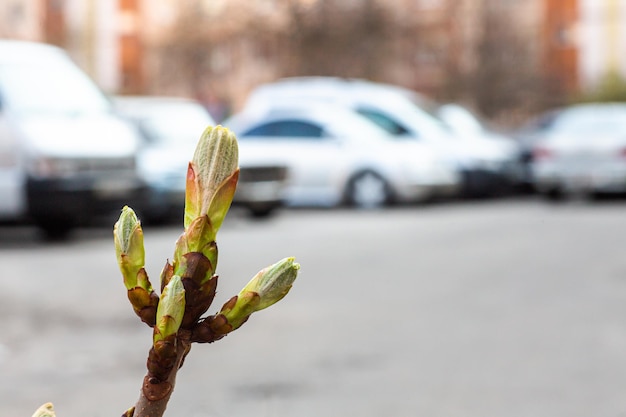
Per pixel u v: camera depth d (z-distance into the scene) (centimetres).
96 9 3191
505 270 988
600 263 1027
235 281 898
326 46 3083
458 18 3184
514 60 3177
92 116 1159
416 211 1648
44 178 1085
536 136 2078
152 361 91
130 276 93
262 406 530
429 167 1716
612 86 3125
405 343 673
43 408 98
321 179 1722
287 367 611
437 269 994
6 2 2852
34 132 1095
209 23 3400
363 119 1759
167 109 1434
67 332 700
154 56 3381
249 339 691
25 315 752
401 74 3206
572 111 1978
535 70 3186
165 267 94
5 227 1342
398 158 1694
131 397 541
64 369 599
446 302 820
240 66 3356
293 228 1356
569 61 3397
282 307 801
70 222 1181
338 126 1730
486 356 637
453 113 1981
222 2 3384
